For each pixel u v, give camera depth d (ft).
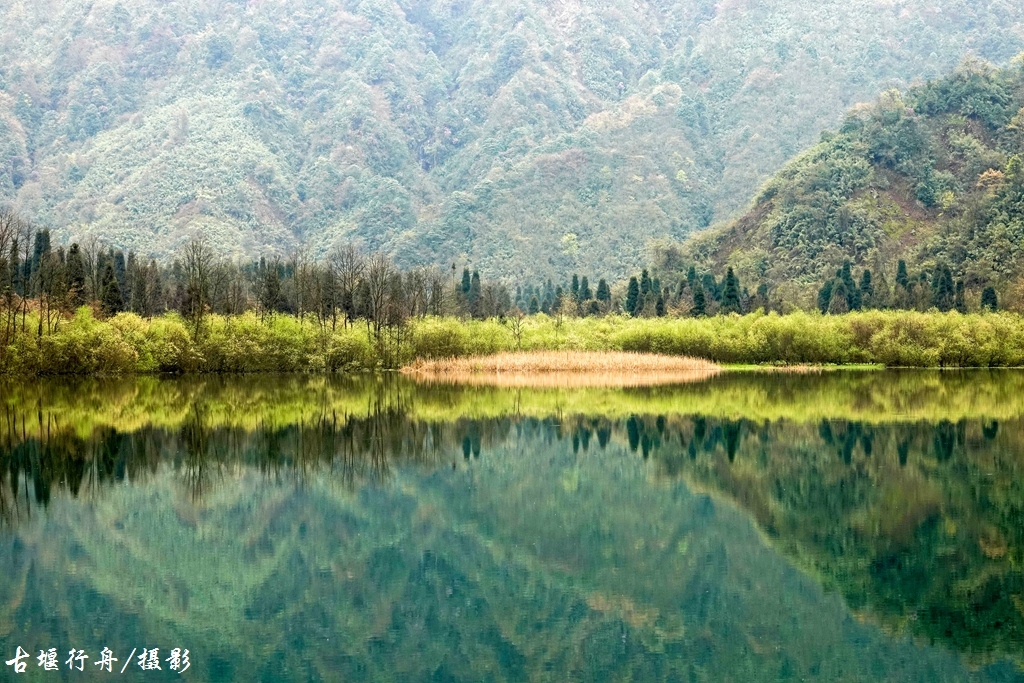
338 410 202.28
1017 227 581.12
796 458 140.87
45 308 287.89
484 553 93.61
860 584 82.58
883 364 362.12
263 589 82.02
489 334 355.97
